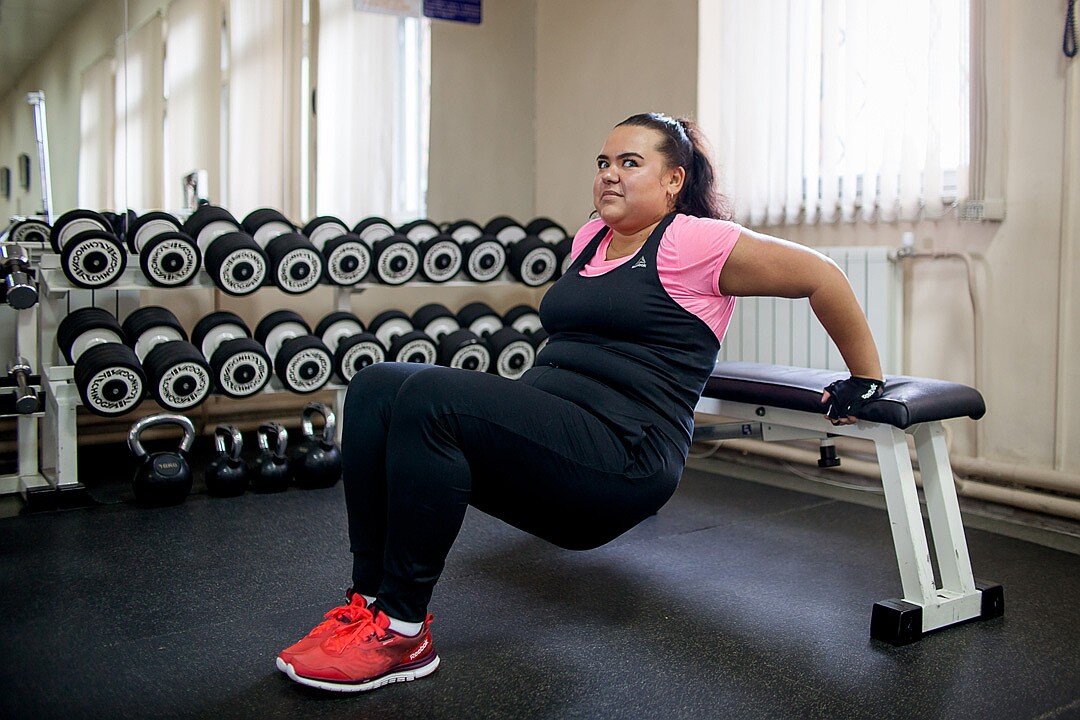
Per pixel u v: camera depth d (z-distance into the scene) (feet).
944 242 9.20
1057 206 8.34
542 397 4.69
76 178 11.55
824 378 6.31
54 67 11.37
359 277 10.84
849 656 5.55
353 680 4.88
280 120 12.71
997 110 8.59
